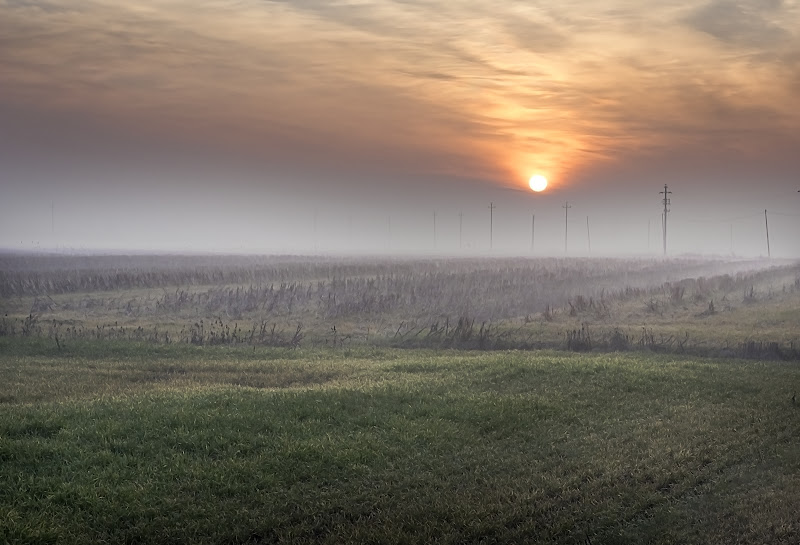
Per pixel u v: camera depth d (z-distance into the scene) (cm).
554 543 938
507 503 1059
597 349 2675
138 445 1234
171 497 1030
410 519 995
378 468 1177
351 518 1003
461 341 2822
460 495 1085
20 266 8162
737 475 1195
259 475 1114
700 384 1898
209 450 1226
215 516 977
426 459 1232
